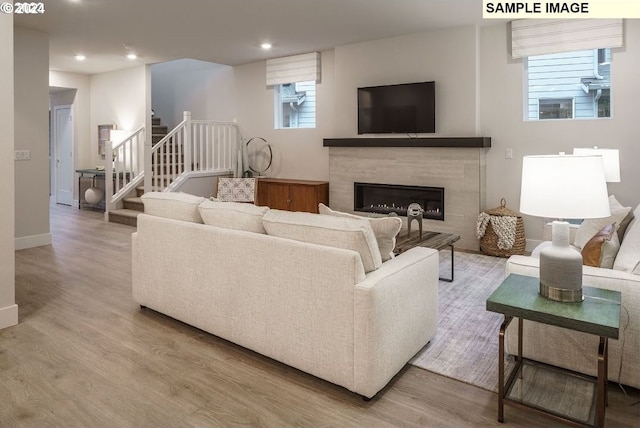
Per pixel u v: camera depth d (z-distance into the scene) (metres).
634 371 2.11
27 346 2.68
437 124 5.55
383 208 6.03
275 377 2.35
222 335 2.69
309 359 2.28
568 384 2.23
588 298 1.98
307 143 7.04
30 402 2.09
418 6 4.58
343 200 6.35
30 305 3.37
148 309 3.30
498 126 5.25
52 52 6.72
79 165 8.76
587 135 4.75
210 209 2.79
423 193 5.70
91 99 8.77
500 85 5.21
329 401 2.13
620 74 4.54
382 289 2.12
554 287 1.96
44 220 5.50
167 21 5.13
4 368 2.41
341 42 6.10
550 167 1.91
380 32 5.59
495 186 5.33
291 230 2.37
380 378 2.13
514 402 1.93
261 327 2.47
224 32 5.61
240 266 2.54
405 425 1.95
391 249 2.48
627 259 2.22
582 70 4.96
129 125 8.09
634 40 4.45
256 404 2.10
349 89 6.25
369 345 2.06
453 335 2.86
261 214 2.56
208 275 2.71
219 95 8.14
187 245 2.82
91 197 8.10
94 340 2.77
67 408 2.04
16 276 4.13
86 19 5.04
